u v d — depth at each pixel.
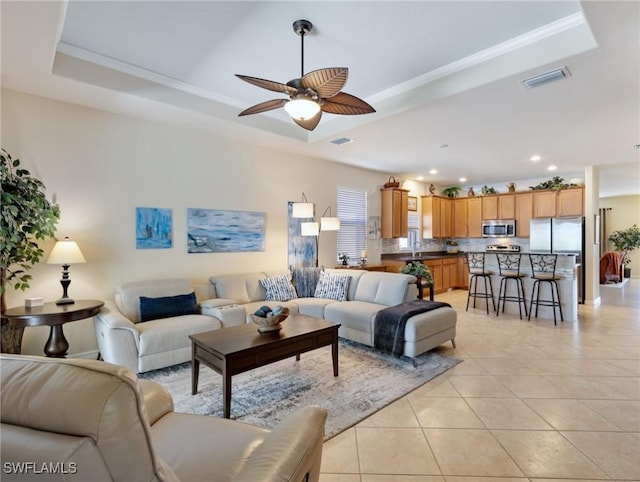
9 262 2.86
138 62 3.14
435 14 2.39
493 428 2.33
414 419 2.44
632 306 6.30
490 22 2.48
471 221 8.41
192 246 4.39
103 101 3.43
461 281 8.44
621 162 6.04
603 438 2.21
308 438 1.20
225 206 4.71
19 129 3.20
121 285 3.64
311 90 2.36
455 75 3.15
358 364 3.47
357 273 4.87
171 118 3.92
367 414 2.50
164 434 1.43
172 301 3.67
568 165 6.29
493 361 3.56
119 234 3.79
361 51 2.89
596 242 6.49
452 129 4.20
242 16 2.44
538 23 2.50
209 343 2.63
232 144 4.78
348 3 2.28
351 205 6.62
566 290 5.22
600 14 2.04
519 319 5.34
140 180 3.95
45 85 3.06
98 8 2.36
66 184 3.45
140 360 3.05
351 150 5.29
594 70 2.71
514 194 7.67
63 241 3.17
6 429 0.72
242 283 4.49
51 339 3.10
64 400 0.70
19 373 0.78
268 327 2.89
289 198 5.49
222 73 3.34
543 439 2.20
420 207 8.38
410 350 3.43
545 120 3.86
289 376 3.17
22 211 2.78
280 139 4.73
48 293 3.38
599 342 4.17
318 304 4.39
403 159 5.88
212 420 1.55
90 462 0.67
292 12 2.38
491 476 1.86
